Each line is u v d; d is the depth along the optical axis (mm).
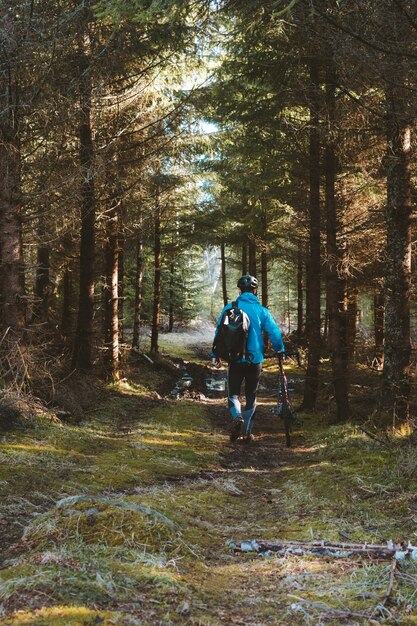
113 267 14023
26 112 7977
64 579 2355
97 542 3016
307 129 10336
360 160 9977
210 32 9273
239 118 11211
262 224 19828
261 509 4484
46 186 8453
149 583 2500
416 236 9523
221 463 6684
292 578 2725
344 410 9633
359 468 5465
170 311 37531
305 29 5477
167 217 20062
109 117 11562
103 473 5227
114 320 13883
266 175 12039
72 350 12609
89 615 2043
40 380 8570
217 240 23891
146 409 11133
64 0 7852
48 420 7453
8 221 8008
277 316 44812
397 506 3996
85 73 8461
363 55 5125
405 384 7363
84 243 11977
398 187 7469
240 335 6328
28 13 7336
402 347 7434
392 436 6871
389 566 2717
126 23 8477
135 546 3012
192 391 15375
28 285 17016
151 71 11609
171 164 16016
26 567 2518
